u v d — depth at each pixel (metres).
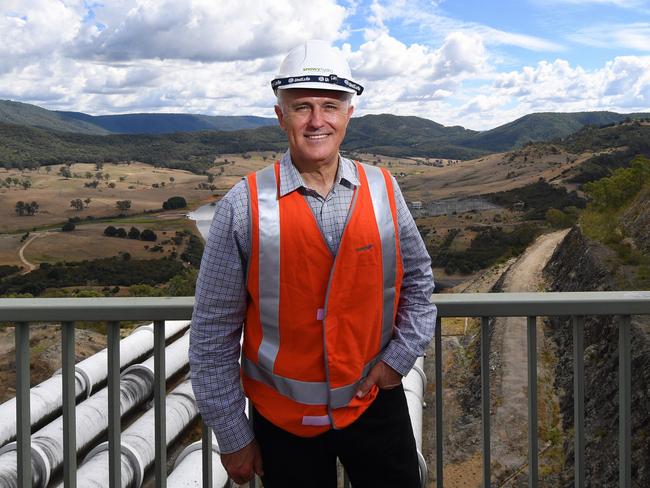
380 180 2.31
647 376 17.30
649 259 36.09
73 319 2.74
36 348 20.72
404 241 2.35
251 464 2.38
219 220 2.19
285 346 2.23
